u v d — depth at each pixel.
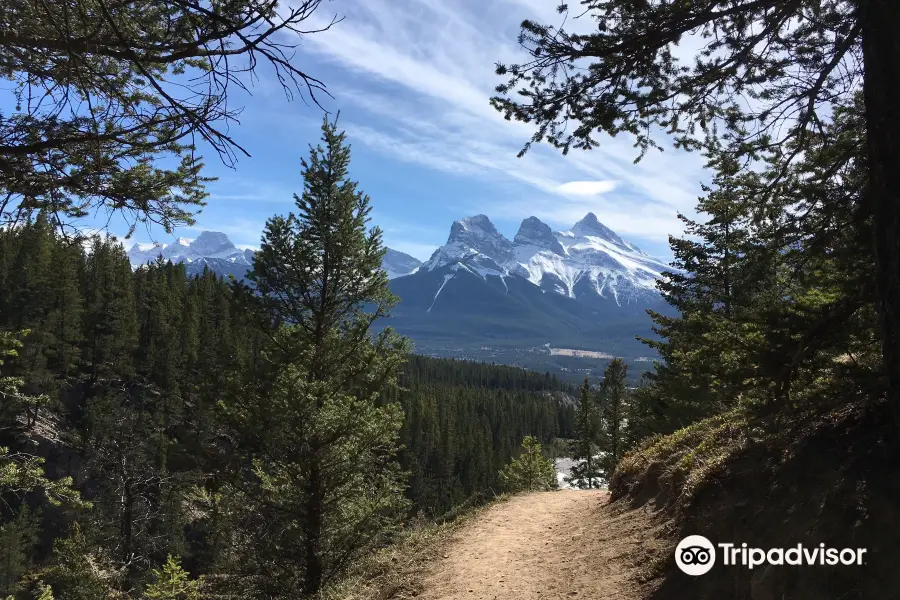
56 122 3.56
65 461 38.03
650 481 9.51
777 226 5.41
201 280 77.44
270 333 13.62
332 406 12.01
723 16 5.02
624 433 28.16
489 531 10.84
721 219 6.09
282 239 13.45
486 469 69.56
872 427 4.98
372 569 10.27
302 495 12.56
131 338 56.09
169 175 4.30
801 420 5.91
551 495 15.74
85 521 23.19
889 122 4.25
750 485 5.93
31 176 3.91
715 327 5.77
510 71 5.31
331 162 13.86
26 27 3.10
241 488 13.02
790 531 4.81
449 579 8.16
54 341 46.25
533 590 7.11
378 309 14.60
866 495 4.26
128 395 51.66
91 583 17.58
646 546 7.16
